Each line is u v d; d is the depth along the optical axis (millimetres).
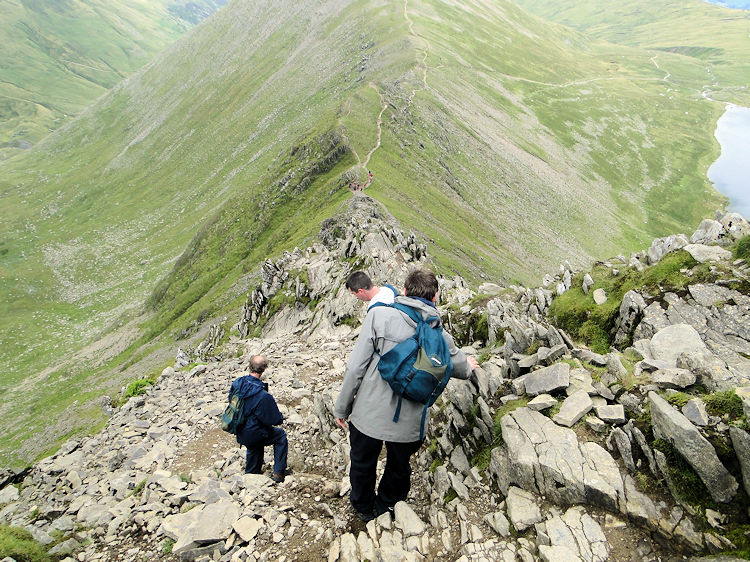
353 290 6348
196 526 6340
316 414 10125
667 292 7445
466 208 123938
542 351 6961
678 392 5168
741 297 6660
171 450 10492
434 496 6168
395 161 122750
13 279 190250
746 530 4059
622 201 179500
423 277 5449
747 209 170375
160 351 102250
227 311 95500
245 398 7957
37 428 94312
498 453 5770
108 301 172750
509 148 178000
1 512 9750
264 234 123312
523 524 4996
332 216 79750
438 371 4965
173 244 193375
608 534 4613
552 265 118062
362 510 6008
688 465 4551
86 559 6609
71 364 132500
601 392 5762
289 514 6461
